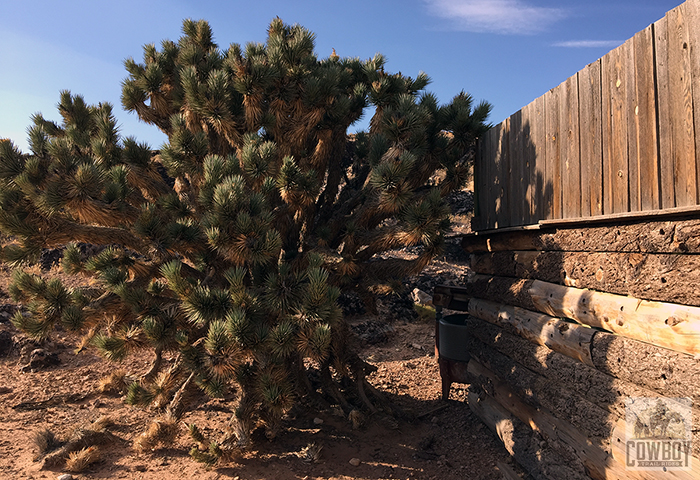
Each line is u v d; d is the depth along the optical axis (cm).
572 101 377
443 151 558
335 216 608
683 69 256
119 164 520
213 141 607
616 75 319
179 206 502
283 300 423
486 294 555
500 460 473
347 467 467
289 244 608
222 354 382
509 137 503
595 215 342
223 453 455
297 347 409
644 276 288
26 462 461
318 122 532
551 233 412
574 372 352
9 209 401
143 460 475
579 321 356
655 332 270
